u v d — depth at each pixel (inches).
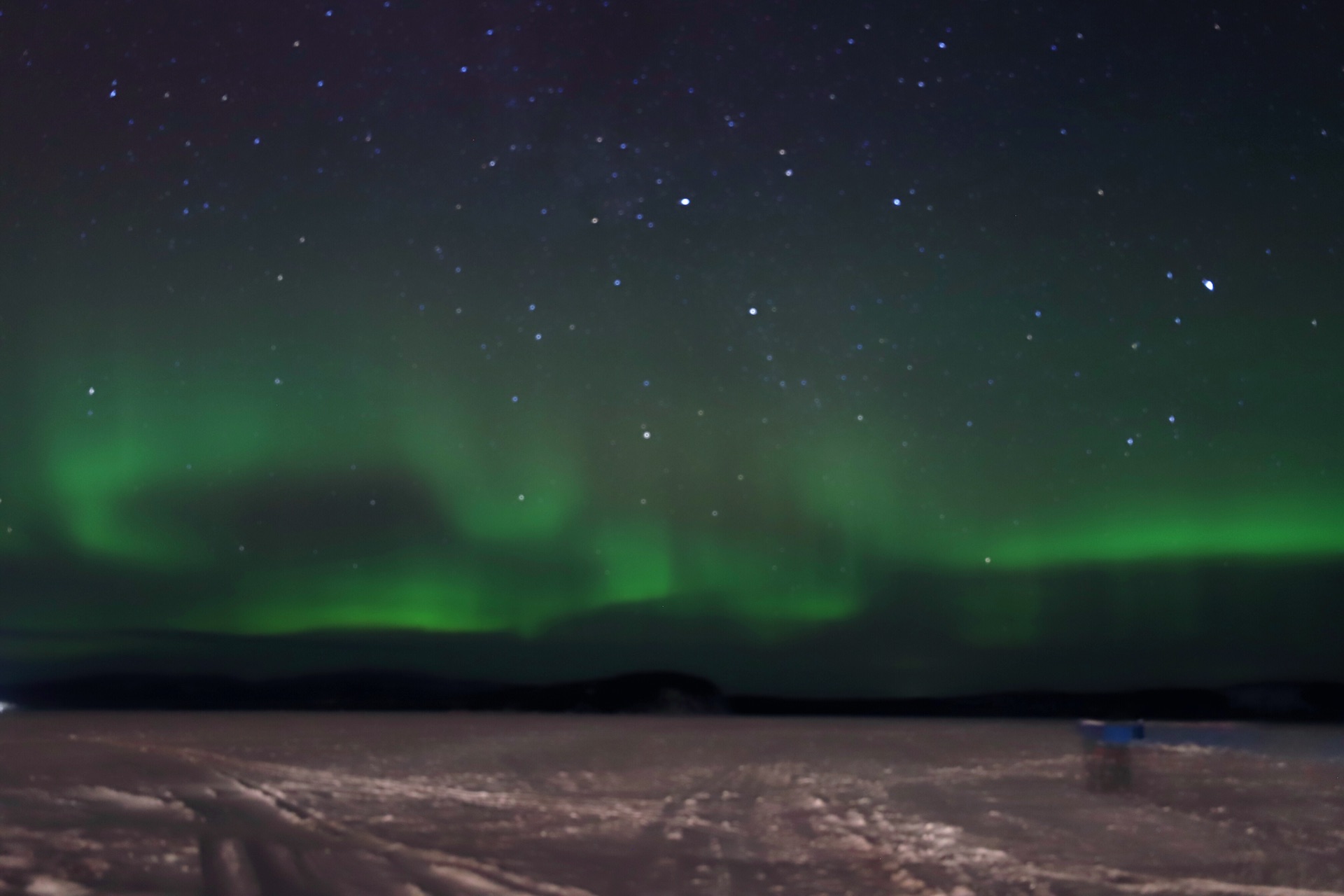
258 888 245.9
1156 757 740.7
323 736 935.0
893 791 523.8
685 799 483.5
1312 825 399.5
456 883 262.5
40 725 1103.6
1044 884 279.6
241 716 1446.9
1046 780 581.0
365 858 294.0
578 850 329.4
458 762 669.9
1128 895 267.6
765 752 794.2
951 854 330.0
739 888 271.4
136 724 1128.2
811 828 390.6
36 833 326.0
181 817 381.1
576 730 1107.9
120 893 232.8
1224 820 412.5
